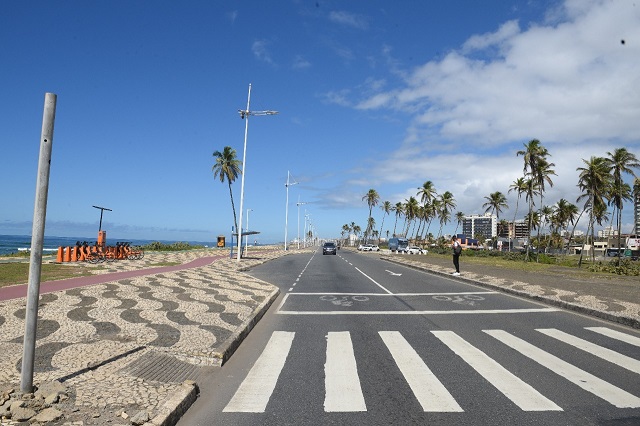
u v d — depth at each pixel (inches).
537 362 263.4
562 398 202.5
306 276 948.0
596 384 222.1
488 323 393.7
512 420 178.1
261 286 679.7
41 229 187.2
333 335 347.9
